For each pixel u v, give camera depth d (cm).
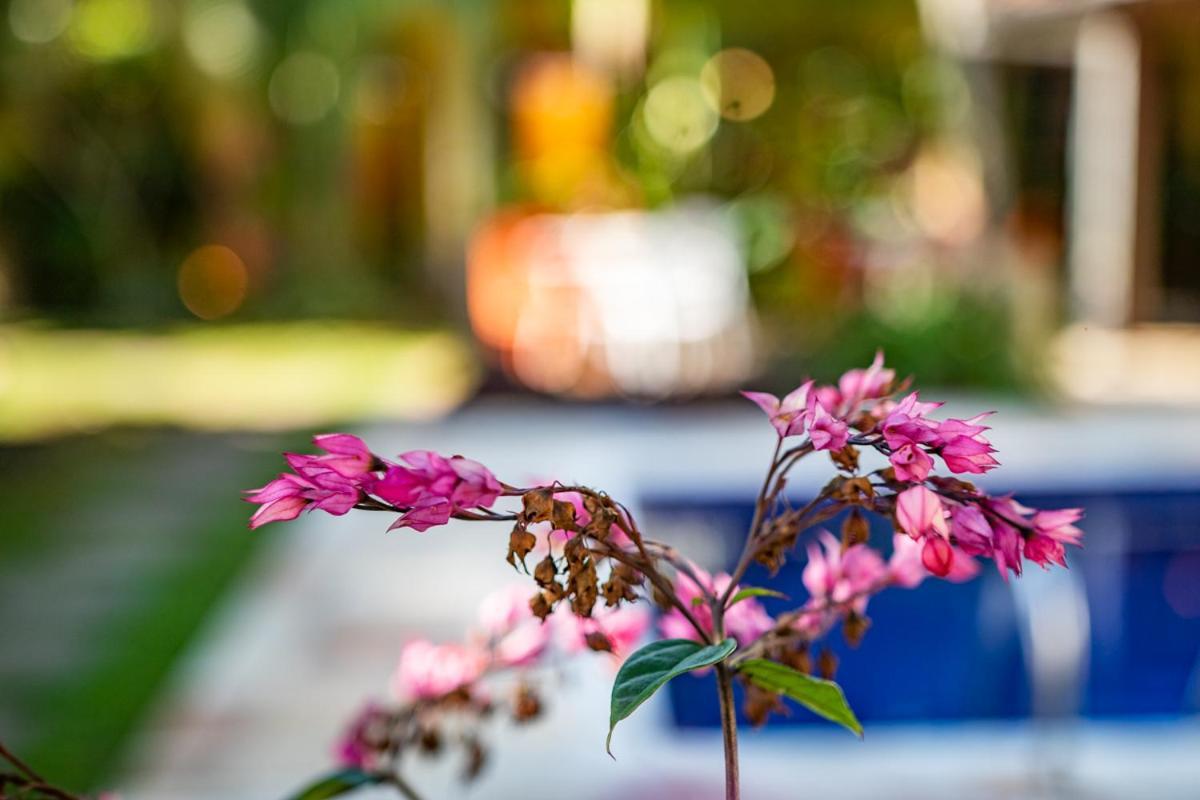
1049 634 299
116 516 676
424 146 1625
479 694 118
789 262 1077
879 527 498
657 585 82
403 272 1628
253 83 1496
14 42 1377
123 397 1024
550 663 119
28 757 347
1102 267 1113
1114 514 589
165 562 584
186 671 406
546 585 77
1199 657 579
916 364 898
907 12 1334
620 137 1298
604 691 330
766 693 94
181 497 717
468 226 1101
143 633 475
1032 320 922
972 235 1013
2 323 1453
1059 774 280
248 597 485
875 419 88
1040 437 686
